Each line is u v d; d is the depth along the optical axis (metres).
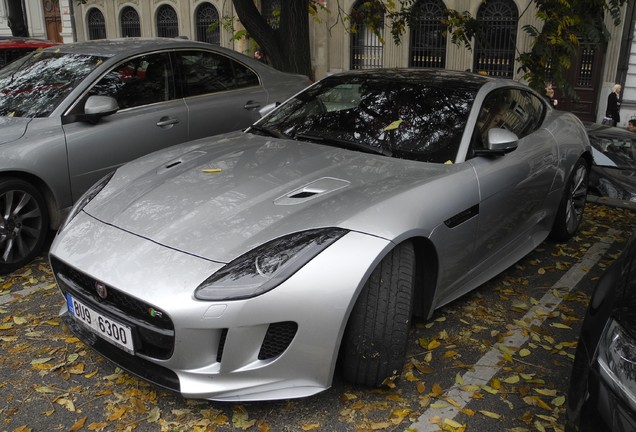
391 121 3.83
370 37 16.86
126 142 5.01
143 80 5.30
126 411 2.83
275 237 2.72
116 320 2.72
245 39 17.61
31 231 4.51
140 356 2.71
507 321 3.76
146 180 3.44
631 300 2.17
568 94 8.42
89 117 4.71
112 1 20.58
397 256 2.85
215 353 2.58
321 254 2.63
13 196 4.37
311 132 3.95
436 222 3.08
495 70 15.73
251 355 2.58
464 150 3.58
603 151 7.39
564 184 4.73
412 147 3.62
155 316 2.58
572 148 4.78
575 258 4.83
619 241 5.25
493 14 15.43
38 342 3.46
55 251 3.02
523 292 4.19
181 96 5.54
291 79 6.73
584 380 2.17
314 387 2.70
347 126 3.89
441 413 2.85
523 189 3.99
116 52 5.26
